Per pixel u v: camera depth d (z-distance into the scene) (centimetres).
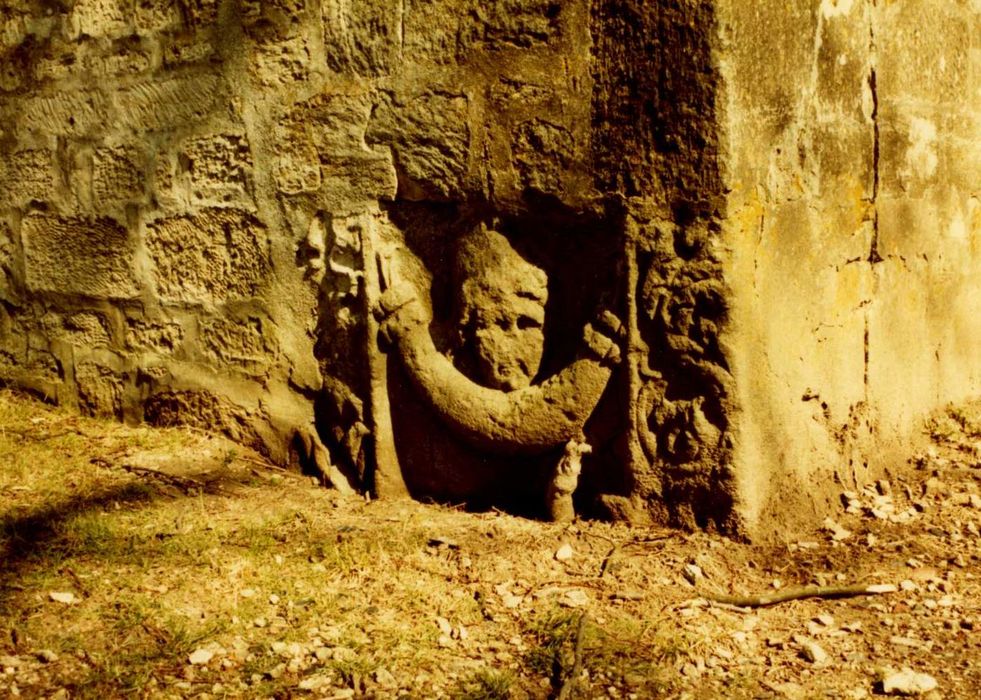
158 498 436
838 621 351
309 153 448
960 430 506
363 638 333
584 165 395
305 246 454
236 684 309
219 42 467
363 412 443
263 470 470
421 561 382
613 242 398
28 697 300
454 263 425
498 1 402
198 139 480
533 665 320
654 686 311
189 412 504
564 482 407
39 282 553
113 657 318
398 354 433
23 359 566
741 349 383
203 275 489
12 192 559
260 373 476
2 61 550
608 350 398
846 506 432
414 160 425
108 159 515
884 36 448
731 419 385
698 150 375
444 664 321
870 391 455
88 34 513
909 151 471
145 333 515
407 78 423
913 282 484
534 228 412
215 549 386
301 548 391
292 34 447
